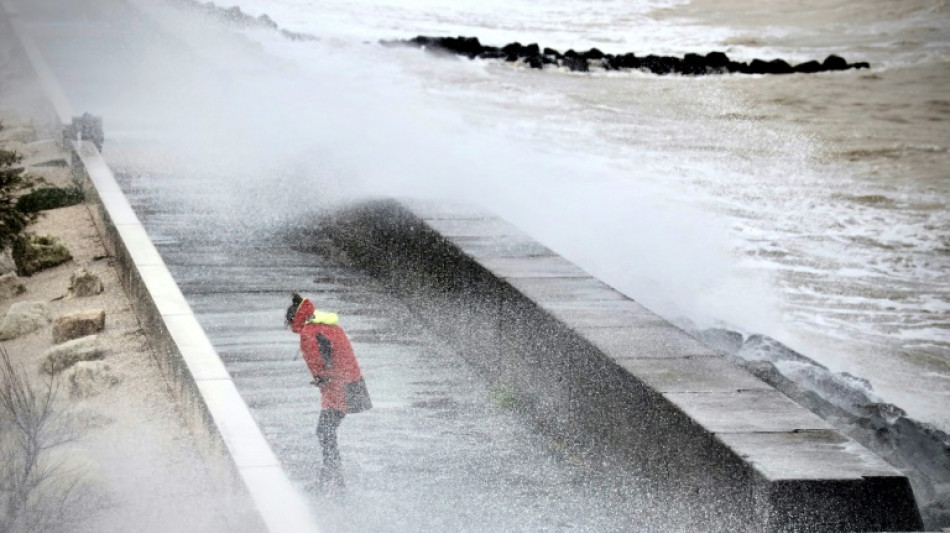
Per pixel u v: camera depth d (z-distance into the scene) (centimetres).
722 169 6150
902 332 3741
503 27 12256
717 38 11519
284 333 2702
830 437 1656
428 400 2362
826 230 4975
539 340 2256
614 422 1958
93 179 3684
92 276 2966
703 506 1675
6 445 1947
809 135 7219
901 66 9662
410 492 1925
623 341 2067
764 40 11306
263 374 2436
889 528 1520
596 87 8975
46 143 4791
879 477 1521
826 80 9219
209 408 1950
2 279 3031
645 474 1848
